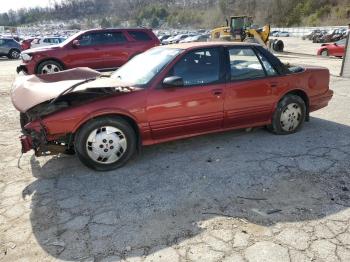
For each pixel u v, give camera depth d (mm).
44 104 4176
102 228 3242
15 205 3686
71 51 11125
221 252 2859
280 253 2820
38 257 2898
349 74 11695
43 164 4691
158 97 4430
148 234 3131
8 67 18062
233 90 4910
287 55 23391
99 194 3852
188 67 4672
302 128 5922
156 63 4766
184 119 4656
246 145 5141
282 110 5410
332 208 3438
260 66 5199
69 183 4125
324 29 59281
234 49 5039
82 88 3961
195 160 4660
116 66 11844
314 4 89625
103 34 11602
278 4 93625
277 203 3562
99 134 4270
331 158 4598
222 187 3914
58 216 3461
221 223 3252
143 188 3951
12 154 5078
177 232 3145
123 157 4445
